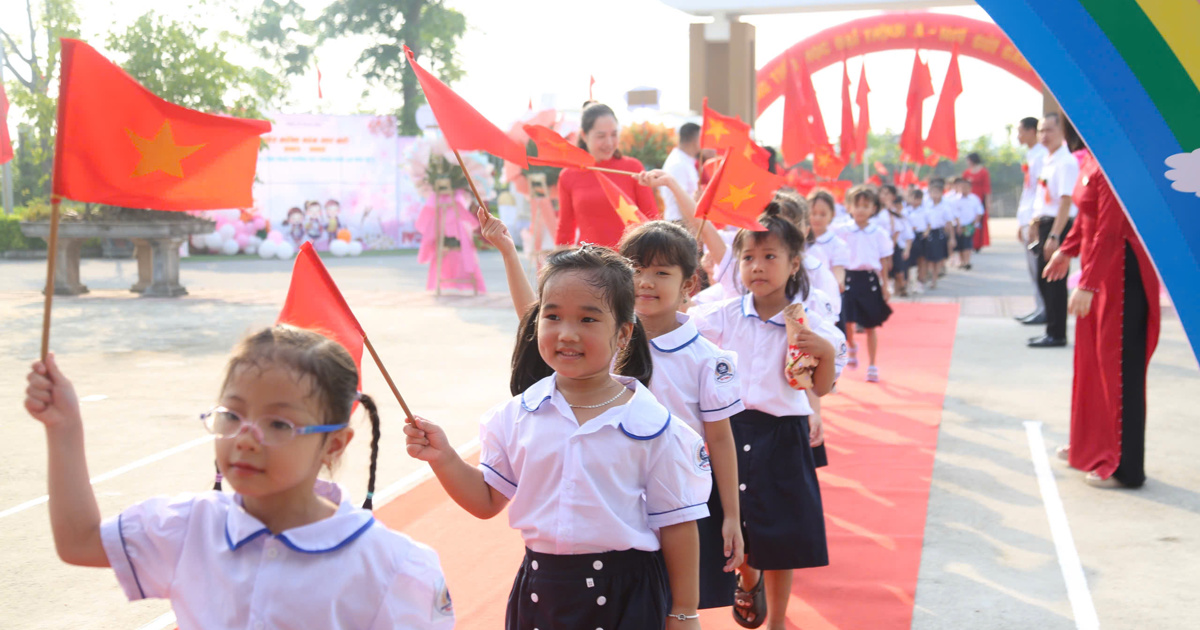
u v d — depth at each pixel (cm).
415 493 458
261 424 151
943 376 762
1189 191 291
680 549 208
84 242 1980
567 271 201
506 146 243
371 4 3084
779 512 313
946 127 1364
